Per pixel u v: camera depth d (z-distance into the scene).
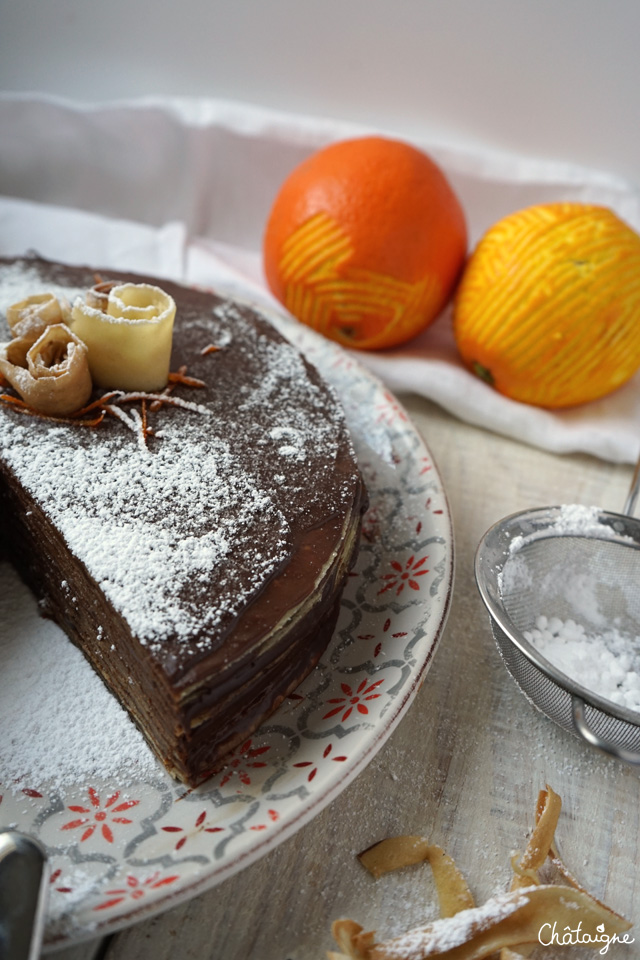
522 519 0.37
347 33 0.49
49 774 0.33
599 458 0.45
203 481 0.36
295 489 0.36
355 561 0.37
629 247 0.42
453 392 0.45
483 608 0.38
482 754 0.34
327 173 0.44
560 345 0.42
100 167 0.52
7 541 0.39
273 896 0.31
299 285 0.45
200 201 0.53
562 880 0.32
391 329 0.45
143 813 0.32
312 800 0.31
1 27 0.50
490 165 0.50
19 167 0.52
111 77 0.52
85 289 0.43
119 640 0.33
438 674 0.36
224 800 0.32
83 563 0.33
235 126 0.51
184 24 0.49
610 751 0.31
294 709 0.34
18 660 0.36
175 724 0.32
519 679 0.34
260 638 0.32
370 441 0.42
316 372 0.41
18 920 0.28
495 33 0.48
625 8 0.46
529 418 0.45
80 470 0.36
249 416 0.38
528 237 0.42
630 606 0.37
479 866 0.32
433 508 0.39
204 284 0.49
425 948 0.30
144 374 0.38
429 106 0.50
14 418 0.37
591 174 0.50
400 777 0.34
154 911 0.29
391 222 0.43
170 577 0.33
